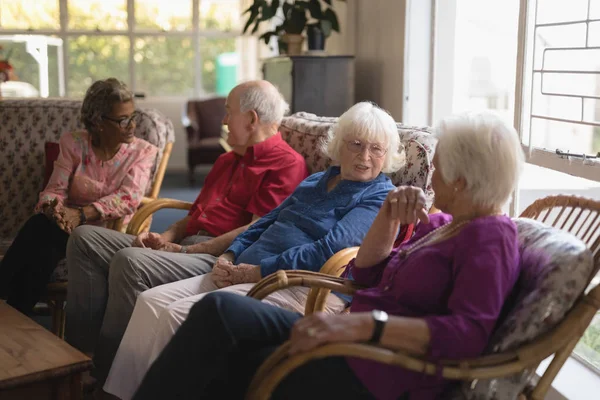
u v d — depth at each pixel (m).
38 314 3.15
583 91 2.24
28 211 3.34
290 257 2.17
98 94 2.87
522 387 1.58
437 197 1.68
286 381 1.57
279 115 2.73
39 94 7.91
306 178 2.52
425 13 3.48
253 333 1.60
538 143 2.47
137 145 3.02
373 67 3.98
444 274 1.59
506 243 1.53
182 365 1.57
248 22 4.44
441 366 1.45
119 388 2.16
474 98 3.56
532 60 2.46
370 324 1.44
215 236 2.73
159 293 2.20
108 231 2.58
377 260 1.84
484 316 1.47
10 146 3.33
